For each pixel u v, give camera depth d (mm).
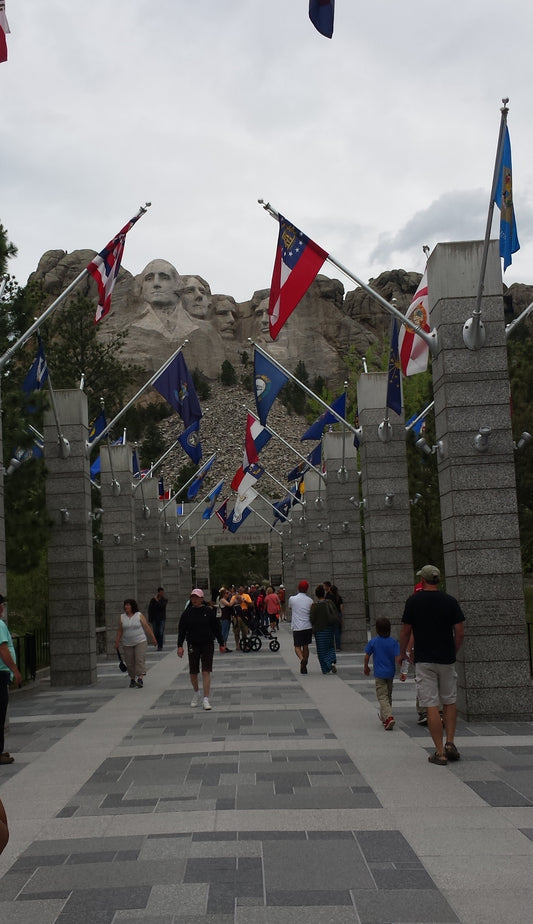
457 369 13508
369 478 22625
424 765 9461
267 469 133375
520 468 31891
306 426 153375
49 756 10844
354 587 29016
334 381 165250
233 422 149875
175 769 9688
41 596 29094
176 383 23109
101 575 37188
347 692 16453
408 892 5598
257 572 108625
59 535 20719
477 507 13203
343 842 6703
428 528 34188
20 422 18453
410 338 17859
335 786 8586
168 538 47469
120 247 16219
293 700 15547
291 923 5148
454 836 6773
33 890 5848
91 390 53281
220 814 7633
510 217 12023
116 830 7246
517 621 12922
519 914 5191
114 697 17328
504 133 11992
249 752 10555
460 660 13078
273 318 15148
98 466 30141
